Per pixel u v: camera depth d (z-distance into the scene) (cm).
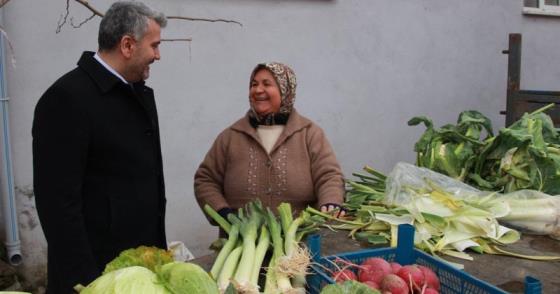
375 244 211
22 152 345
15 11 331
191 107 398
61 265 192
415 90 512
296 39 440
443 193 224
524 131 263
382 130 499
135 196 212
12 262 341
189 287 118
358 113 482
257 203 219
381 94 493
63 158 188
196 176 288
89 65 201
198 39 395
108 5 361
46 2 341
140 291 115
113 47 203
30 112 345
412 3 499
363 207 234
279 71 273
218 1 398
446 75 529
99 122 197
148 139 218
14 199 339
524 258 200
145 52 205
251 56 419
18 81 338
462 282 153
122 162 206
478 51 545
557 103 404
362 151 490
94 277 192
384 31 486
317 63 454
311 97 455
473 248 205
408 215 215
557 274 185
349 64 471
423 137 300
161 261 131
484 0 541
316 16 447
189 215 407
